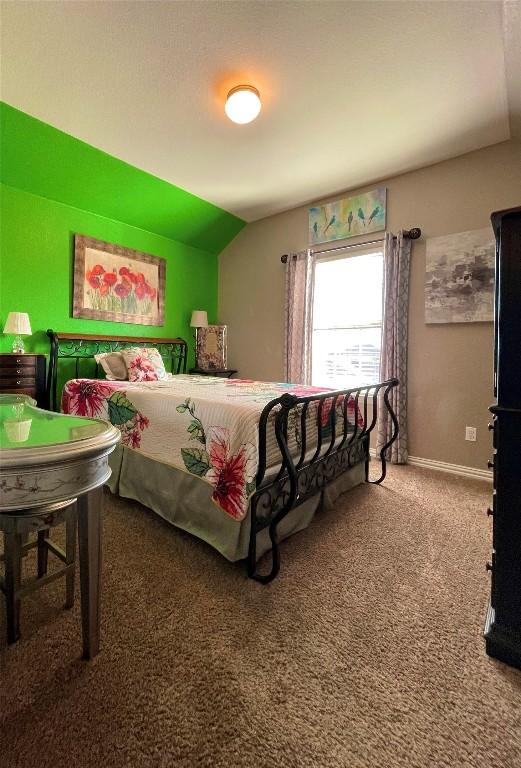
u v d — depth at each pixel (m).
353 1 1.64
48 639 1.13
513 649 1.07
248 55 1.94
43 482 0.84
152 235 4.01
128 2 1.64
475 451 2.87
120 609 1.28
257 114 2.38
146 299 3.95
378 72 2.06
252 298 4.41
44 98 2.29
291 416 1.78
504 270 1.09
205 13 1.70
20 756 0.81
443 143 2.76
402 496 2.42
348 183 3.40
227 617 1.26
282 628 1.21
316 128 2.59
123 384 2.56
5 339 2.98
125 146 2.83
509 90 2.18
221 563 1.58
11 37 1.81
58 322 3.30
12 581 1.07
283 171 3.20
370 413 3.43
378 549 1.73
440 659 1.10
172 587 1.41
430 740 0.86
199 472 1.69
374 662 1.09
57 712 0.90
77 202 3.32
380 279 3.44
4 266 2.96
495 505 1.13
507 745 0.85
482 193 2.81
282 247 4.10
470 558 1.66
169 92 2.23
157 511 1.96
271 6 1.66
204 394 2.04
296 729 0.88
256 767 0.80
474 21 1.72
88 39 1.83
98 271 3.52
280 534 1.73
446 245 2.97
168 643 1.13
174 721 0.89
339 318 3.71
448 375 2.99
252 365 4.43
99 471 0.97
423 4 1.65
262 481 1.52
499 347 1.10
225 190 3.57
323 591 1.41
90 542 1.02
